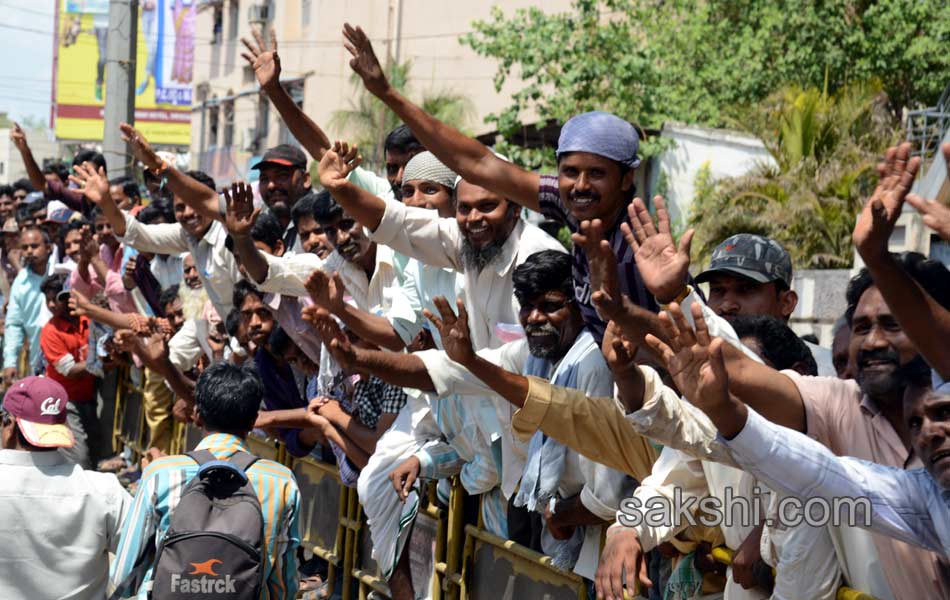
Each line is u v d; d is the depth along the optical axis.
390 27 28.81
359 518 5.57
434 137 4.38
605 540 3.82
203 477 3.86
